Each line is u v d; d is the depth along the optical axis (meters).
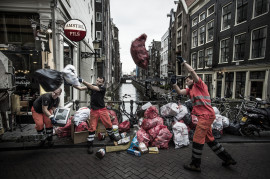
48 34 5.29
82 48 9.83
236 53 13.49
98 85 3.45
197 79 2.74
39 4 5.10
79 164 2.94
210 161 3.12
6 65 3.92
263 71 10.80
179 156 3.33
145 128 3.92
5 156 3.19
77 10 8.52
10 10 5.09
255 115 4.40
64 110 3.52
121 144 3.77
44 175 2.57
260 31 11.08
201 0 19.03
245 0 12.46
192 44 21.94
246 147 3.82
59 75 3.03
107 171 2.73
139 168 2.85
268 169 2.86
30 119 5.07
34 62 5.24
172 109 4.14
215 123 4.38
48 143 3.57
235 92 13.44
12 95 4.33
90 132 3.41
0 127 3.77
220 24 15.55
